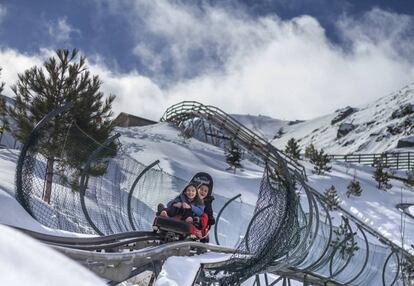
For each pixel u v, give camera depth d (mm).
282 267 9992
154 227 8984
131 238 8711
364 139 182125
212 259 8211
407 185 49656
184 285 6605
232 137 32500
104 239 8023
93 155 10828
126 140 40312
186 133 46562
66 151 11391
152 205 15523
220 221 15727
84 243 7484
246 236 9297
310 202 9422
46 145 10977
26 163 9266
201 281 7973
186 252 8438
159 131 46812
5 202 8438
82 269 2494
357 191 41594
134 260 6918
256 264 8891
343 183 44031
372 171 54688
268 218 8945
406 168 63125
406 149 137750
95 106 17656
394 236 33312
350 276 13539
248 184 36719
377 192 44281
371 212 38188
